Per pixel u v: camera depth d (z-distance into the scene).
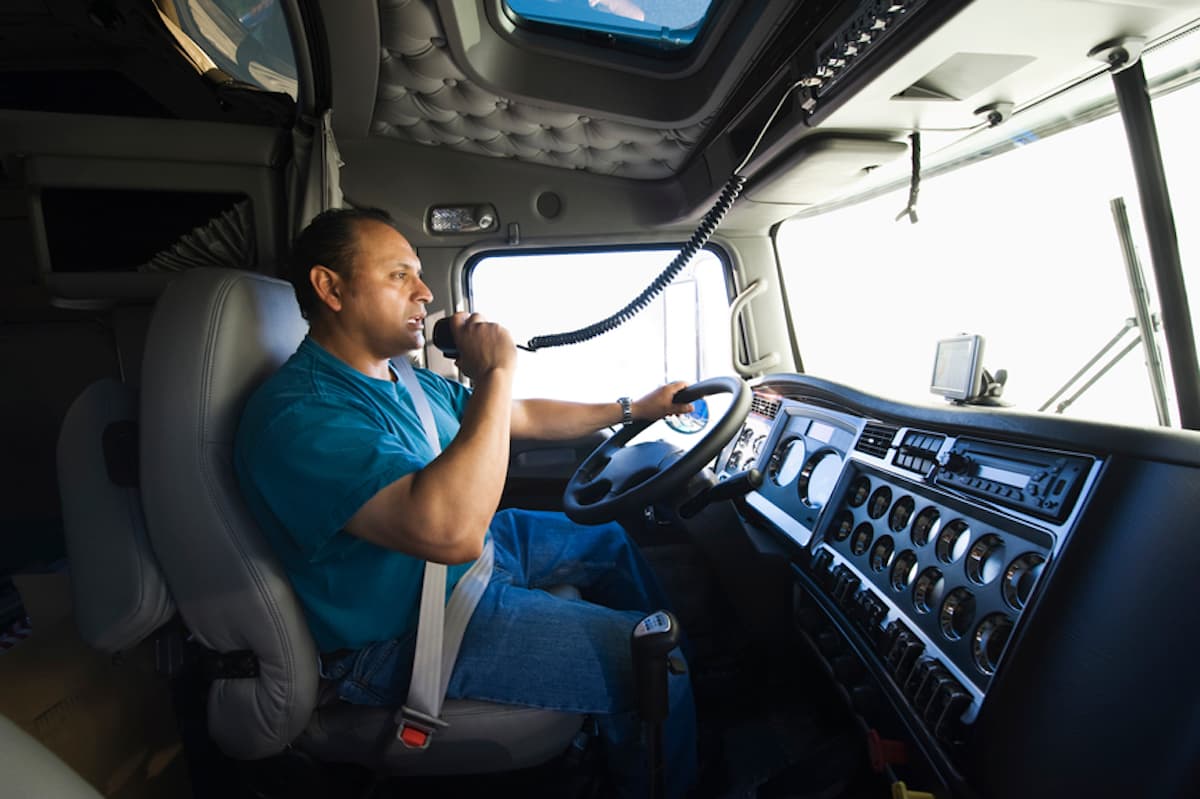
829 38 1.20
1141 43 1.04
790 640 1.75
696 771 1.36
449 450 1.08
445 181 2.26
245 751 1.15
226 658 1.11
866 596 1.35
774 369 2.48
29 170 1.51
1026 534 1.06
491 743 1.15
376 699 1.16
